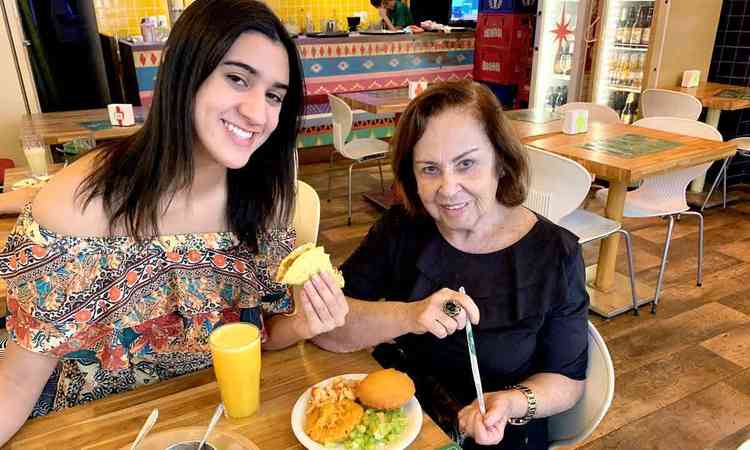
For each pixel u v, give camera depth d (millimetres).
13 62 4156
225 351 888
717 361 2404
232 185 1072
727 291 2992
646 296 2908
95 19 5566
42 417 949
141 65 4383
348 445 883
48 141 2832
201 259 1064
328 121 5488
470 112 1131
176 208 1021
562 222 2752
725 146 2766
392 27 5848
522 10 5246
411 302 1197
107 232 973
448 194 1150
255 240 1112
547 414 1131
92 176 950
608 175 2479
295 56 977
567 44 4969
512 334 1181
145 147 930
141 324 1062
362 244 1424
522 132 3111
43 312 938
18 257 924
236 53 854
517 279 1190
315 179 5039
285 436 917
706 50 4555
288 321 1148
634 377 2297
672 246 3547
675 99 3895
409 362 1332
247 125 893
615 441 1955
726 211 4133
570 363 1168
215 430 909
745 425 2031
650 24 4383
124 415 954
